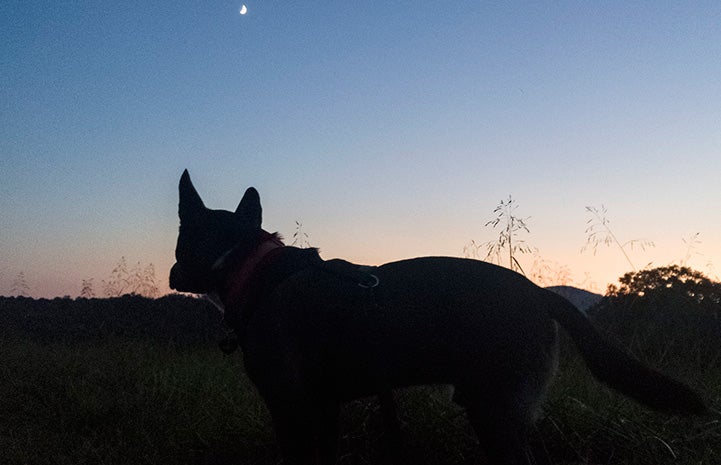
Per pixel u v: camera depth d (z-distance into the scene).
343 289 1.28
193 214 1.49
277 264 1.37
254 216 1.52
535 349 1.19
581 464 1.57
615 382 1.19
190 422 1.84
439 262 1.28
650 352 2.22
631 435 1.61
